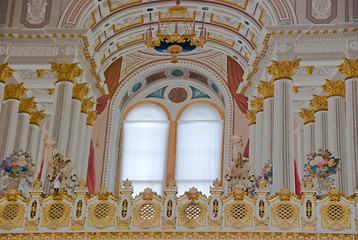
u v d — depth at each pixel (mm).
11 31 16609
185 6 18703
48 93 19734
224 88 22312
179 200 11531
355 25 16125
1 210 11648
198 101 23109
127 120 22984
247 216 11320
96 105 21016
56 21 16891
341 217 11133
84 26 17625
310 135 19797
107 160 21688
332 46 16266
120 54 20969
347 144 15383
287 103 15844
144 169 22172
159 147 22469
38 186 11797
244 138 21594
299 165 21219
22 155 12930
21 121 19109
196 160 22109
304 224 11148
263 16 17594
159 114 23047
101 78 19797
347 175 15977
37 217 11586
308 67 17016
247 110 20031
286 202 11328
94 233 11406
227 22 19375
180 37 15961
